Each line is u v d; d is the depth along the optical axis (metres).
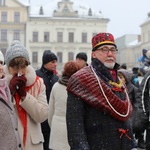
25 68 4.11
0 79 3.26
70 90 3.34
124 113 3.31
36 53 67.19
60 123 5.02
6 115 3.11
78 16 67.88
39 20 67.00
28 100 4.01
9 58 4.06
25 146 4.03
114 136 3.25
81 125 3.26
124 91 3.48
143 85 5.34
